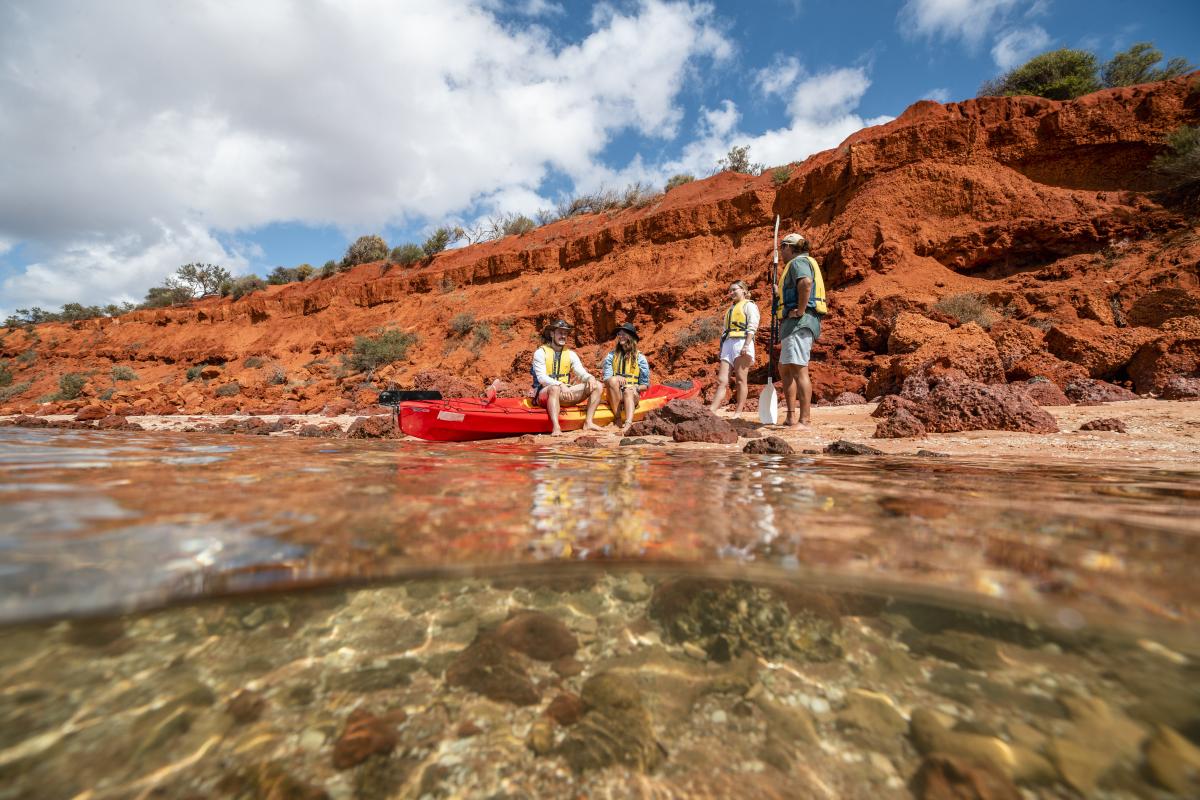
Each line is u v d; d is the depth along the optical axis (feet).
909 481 7.08
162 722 2.64
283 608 3.20
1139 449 11.64
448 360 73.31
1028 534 4.07
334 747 2.65
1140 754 2.30
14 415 65.57
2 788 2.21
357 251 122.52
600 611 3.74
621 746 2.73
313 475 7.27
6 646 2.68
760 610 3.53
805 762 2.56
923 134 55.52
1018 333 33.01
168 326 129.59
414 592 3.51
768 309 49.08
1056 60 62.95
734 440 14.85
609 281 73.46
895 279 47.16
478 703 3.01
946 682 2.92
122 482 6.40
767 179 75.66
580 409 21.09
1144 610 2.66
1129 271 40.24
